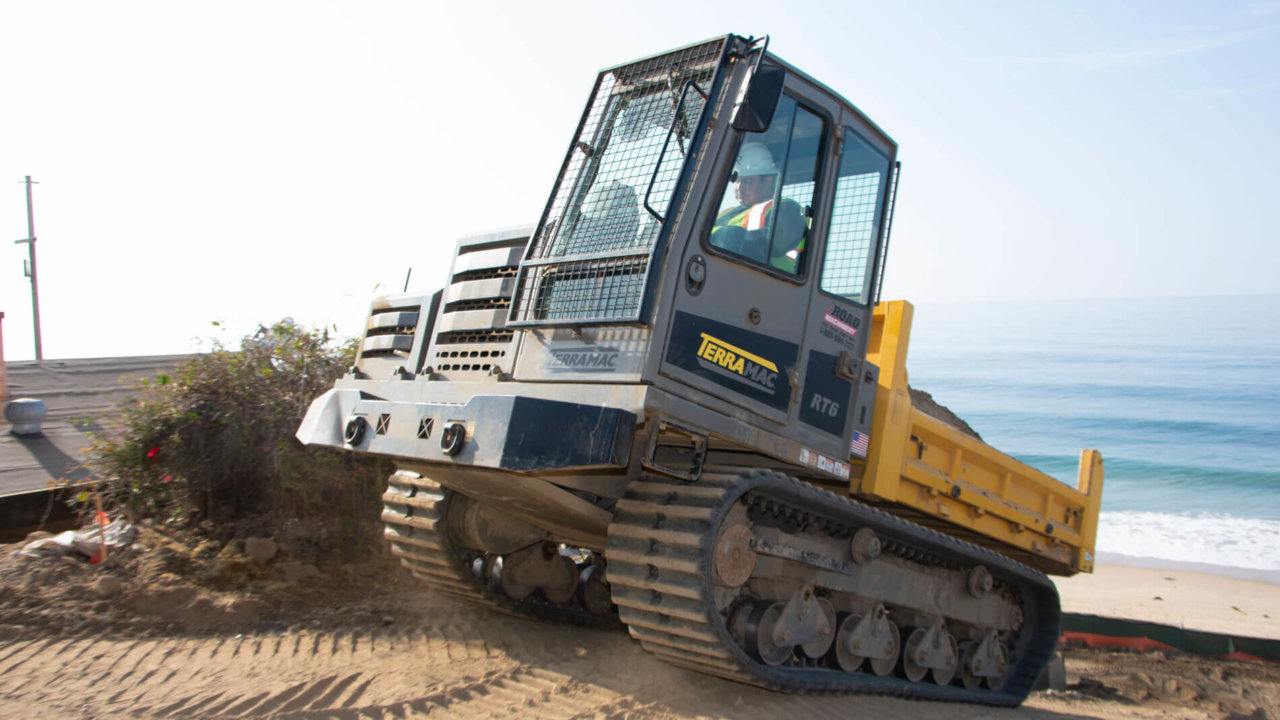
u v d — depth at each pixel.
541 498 5.37
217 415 8.47
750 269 5.09
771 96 4.80
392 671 5.61
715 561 4.88
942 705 6.74
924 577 6.79
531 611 7.35
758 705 5.42
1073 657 10.79
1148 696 9.14
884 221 6.06
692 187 4.80
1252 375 41.06
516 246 5.65
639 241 4.82
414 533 6.90
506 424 4.40
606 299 4.80
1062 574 8.43
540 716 4.85
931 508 6.45
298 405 8.62
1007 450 32.19
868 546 5.95
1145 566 20.25
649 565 4.91
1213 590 17.12
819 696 5.86
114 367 18.14
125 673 5.20
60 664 5.28
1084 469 8.28
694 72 5.16
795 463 5.27
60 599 6.39
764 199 5.20
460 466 5.16
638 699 5.30
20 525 8.42
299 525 8.29
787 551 5.45
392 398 5.83
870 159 5.93
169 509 8.45
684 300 4.72
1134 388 39.72
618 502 5.21
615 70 5.60
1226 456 30.55
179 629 6.34
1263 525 23.84
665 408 4.52
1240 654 10.72
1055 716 7.30
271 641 6.21
